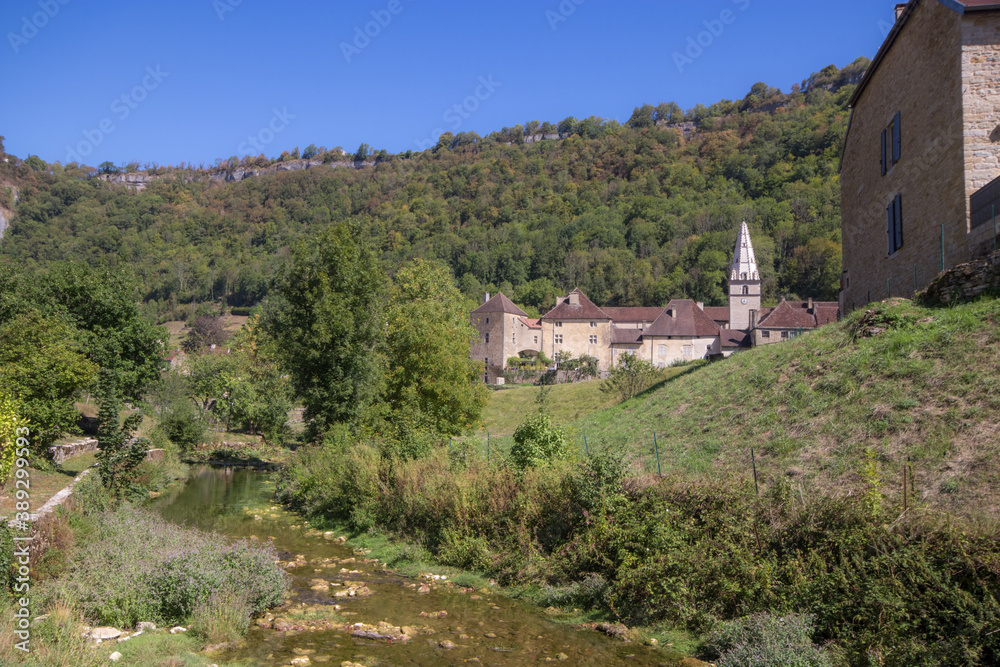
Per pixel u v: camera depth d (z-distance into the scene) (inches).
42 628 326.6
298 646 368.2
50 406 812.6
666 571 406.6
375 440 921.5
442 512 598.5
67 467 887.1
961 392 514.3
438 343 1152.2
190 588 402.6
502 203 6879.9
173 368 2623.0
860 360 626.2
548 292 5088.6
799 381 663.8
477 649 366.9
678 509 440.1
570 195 6865.2
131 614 391.5
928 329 619.2
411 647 369.4
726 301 4753.9
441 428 1115.9
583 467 508.4
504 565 510.0
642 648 367.2
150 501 900.0
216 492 1003.9
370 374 1056.2
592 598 435.2
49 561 420.5
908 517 352.5
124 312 1364.4
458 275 5679.1
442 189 7185.0
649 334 3289.9
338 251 1069.1
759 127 7175.2
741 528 398.6
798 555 369.1
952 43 725.9
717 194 6441.9
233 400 1947.6
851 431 535.8
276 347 1138.0
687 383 941.8
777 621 328.2
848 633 324.2
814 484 472.7
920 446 475.2
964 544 320.8
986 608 291.6
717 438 641.0
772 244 5157.5
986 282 633.0
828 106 7121.1
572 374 2935.5
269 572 453.7
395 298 1656.0
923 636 303.1
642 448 697.6
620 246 5930.1
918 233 824.3
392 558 581.3
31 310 1088.8
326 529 732.7
